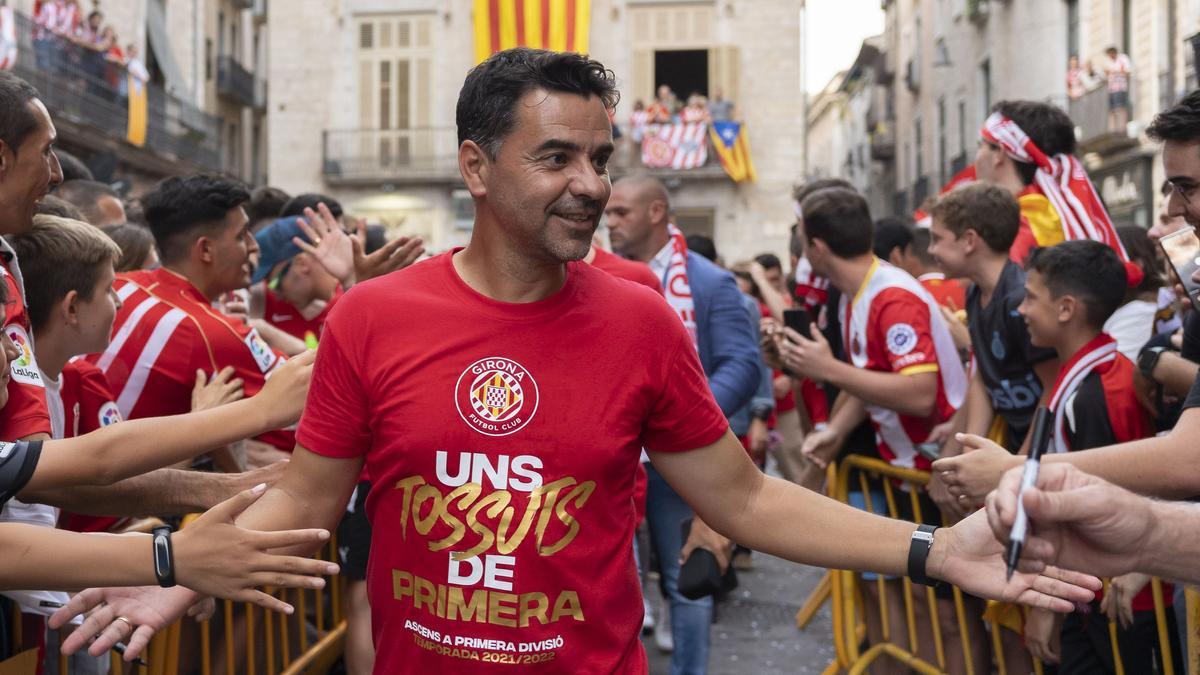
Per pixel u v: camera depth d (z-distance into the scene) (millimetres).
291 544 2195
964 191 4336
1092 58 22734
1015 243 4840
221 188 4117
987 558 2275
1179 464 2676
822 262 4645
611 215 5059
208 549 2154
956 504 3980
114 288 3877
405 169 32469
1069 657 3908
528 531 2170
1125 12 21641
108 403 3436
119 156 26500
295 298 5520
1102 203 5027
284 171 32750
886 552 2326
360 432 2279
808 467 4824
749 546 2400
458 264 2301
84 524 3461
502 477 2178
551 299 2240
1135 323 4520
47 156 2816
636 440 2277
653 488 4824
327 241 4461
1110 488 1998
